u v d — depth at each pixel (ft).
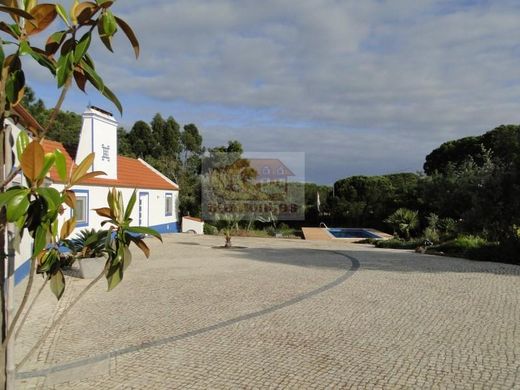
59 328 21.74
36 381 15.43
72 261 10.44
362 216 104.27
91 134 57.72
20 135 8.43
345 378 15.10
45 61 7.95
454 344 18.38
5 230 9.16
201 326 21.79
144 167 86.12
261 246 63.00
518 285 30.50
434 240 61.57
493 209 43.62
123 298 28.22
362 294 28.30
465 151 104.88
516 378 14.76
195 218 89.30
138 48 8.41
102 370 16.33
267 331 20.68
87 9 7.86
